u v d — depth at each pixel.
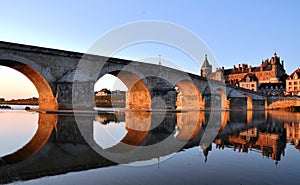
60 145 9.06
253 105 56.50
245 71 107.00
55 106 26.34
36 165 6.31
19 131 12.80
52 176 5.43
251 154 7.89
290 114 35.47
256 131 14.24
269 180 5.23
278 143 10.10
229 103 46.25
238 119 24.23
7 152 7.84
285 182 5.13
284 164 6.62
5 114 25.25
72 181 5.11
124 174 5.60
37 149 8.31
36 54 24.72
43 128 13.99
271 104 60.66
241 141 10.53
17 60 23.22
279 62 101.56
